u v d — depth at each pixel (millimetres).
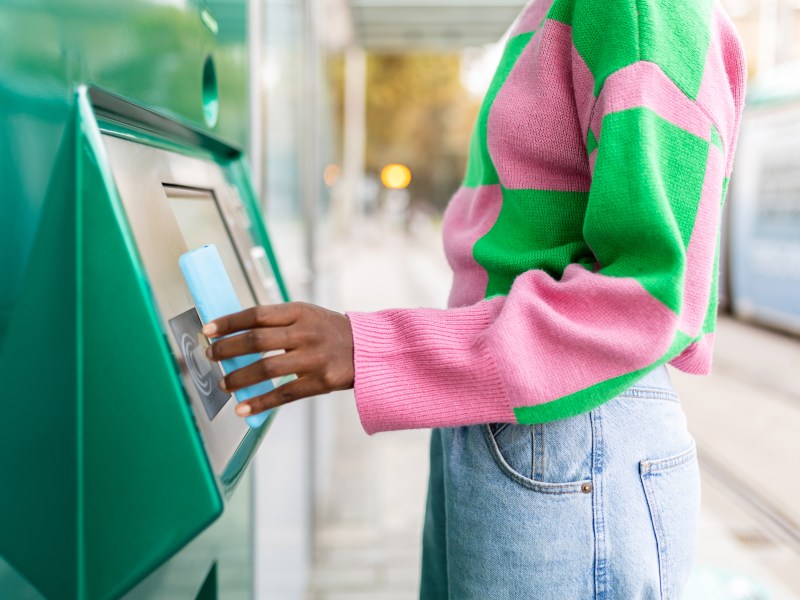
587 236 752
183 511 519
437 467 1026
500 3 3393
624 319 705
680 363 877
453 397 708
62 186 531
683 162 737
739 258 7496
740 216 7441
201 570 871
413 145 27609
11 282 493
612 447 793
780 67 7027
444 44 4348
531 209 829
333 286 4035
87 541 516
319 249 2916
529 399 701
